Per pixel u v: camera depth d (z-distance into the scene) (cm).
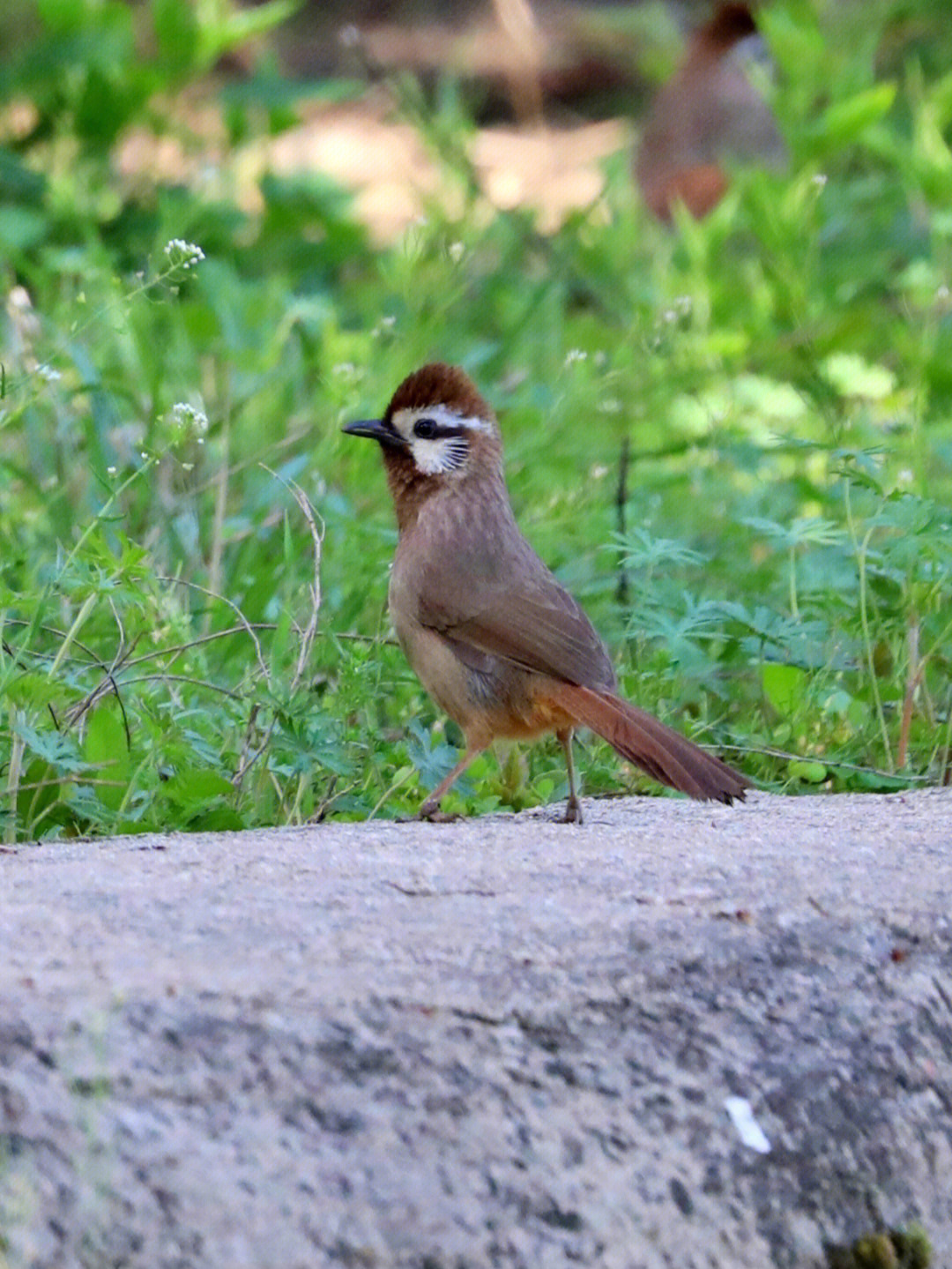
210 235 2078
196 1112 547
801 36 2100
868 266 2044
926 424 1631
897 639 1172
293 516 1366
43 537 1308
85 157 2156
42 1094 534
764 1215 604
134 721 1027
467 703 987
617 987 636
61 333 1434
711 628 1209
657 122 2584
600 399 1673
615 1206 577
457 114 2411
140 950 627
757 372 1808
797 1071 639
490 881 736
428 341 1638
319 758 956
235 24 2195
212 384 1567
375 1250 537
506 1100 586
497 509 1029
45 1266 502
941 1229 639
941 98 2086
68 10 2175
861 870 764
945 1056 674
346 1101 566
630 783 1095
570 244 1930
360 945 645
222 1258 520
